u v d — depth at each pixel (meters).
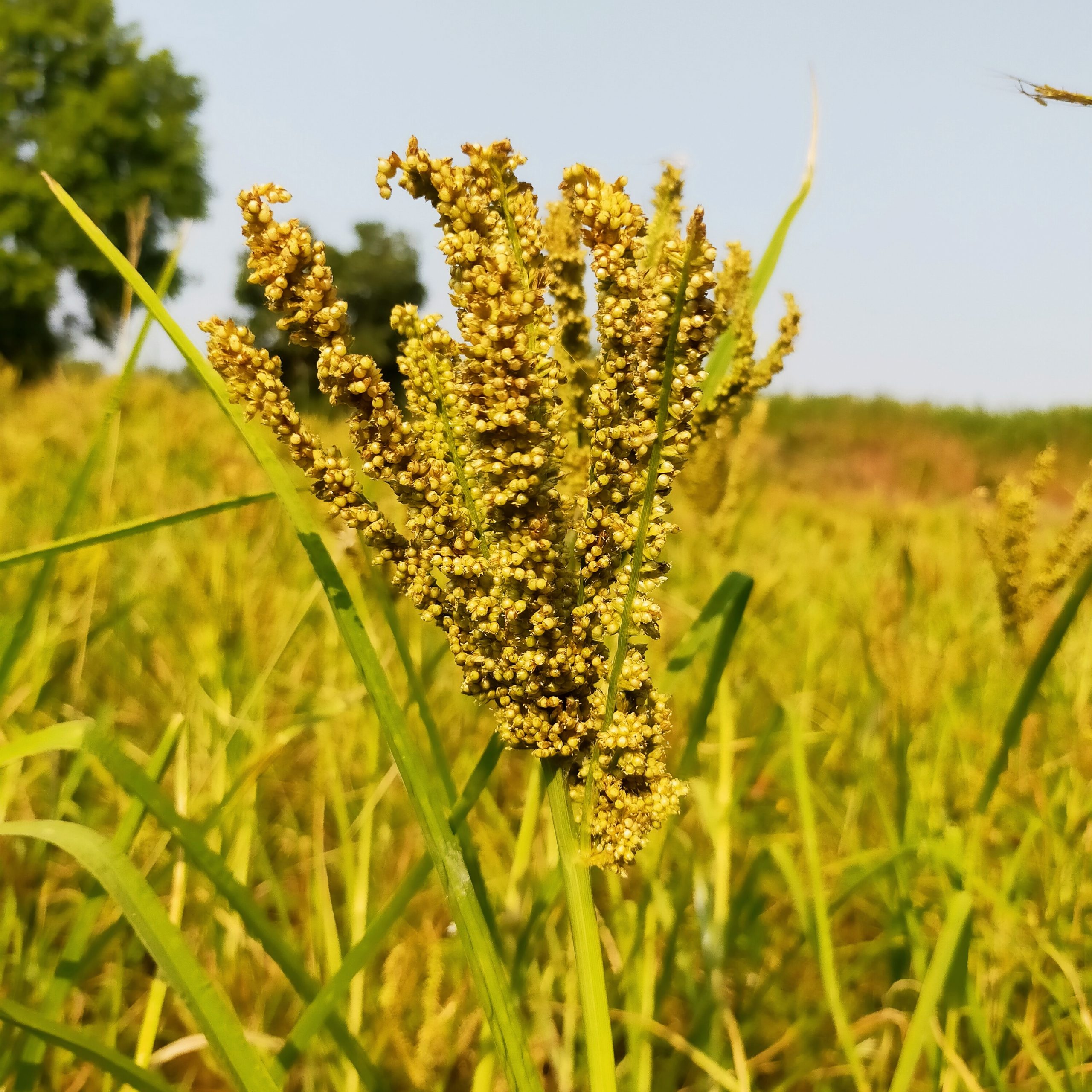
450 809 0.45
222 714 0.71
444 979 0.60
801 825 0.73
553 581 0.39
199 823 0.51
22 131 9.74
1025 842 0.59
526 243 0.38
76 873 0.66
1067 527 0.52
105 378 2.33
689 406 0.38
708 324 0.38
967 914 0.47
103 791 0.75
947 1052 0.50
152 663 0.93
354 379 0.38
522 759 0.85
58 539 0.46
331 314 0.38
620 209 0.38
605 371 0.38
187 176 10.17
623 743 0.39
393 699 0.40
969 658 0.84
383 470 0.38
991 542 0.53
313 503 0.84
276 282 0.37
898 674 0.58
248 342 0.38
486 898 0.43
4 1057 0.46
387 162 0.38
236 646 0.85
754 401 0.47
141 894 0.38
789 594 1.20
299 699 0.88
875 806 0.77
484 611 0.39
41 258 9.18
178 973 0.38
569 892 0.40
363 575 0.46
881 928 0.71
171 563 1.09
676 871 0.73
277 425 0.38
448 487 0.39
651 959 0.54
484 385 0.38
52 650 0.70
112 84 9.79
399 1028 0.49
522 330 0.38
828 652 1.03
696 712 0.48
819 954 0.49
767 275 0.47
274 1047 0.54
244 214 0.37
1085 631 1.00
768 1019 0.64
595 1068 0.39
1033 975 0.55
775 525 1.80
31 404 2.13
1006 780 0.63
